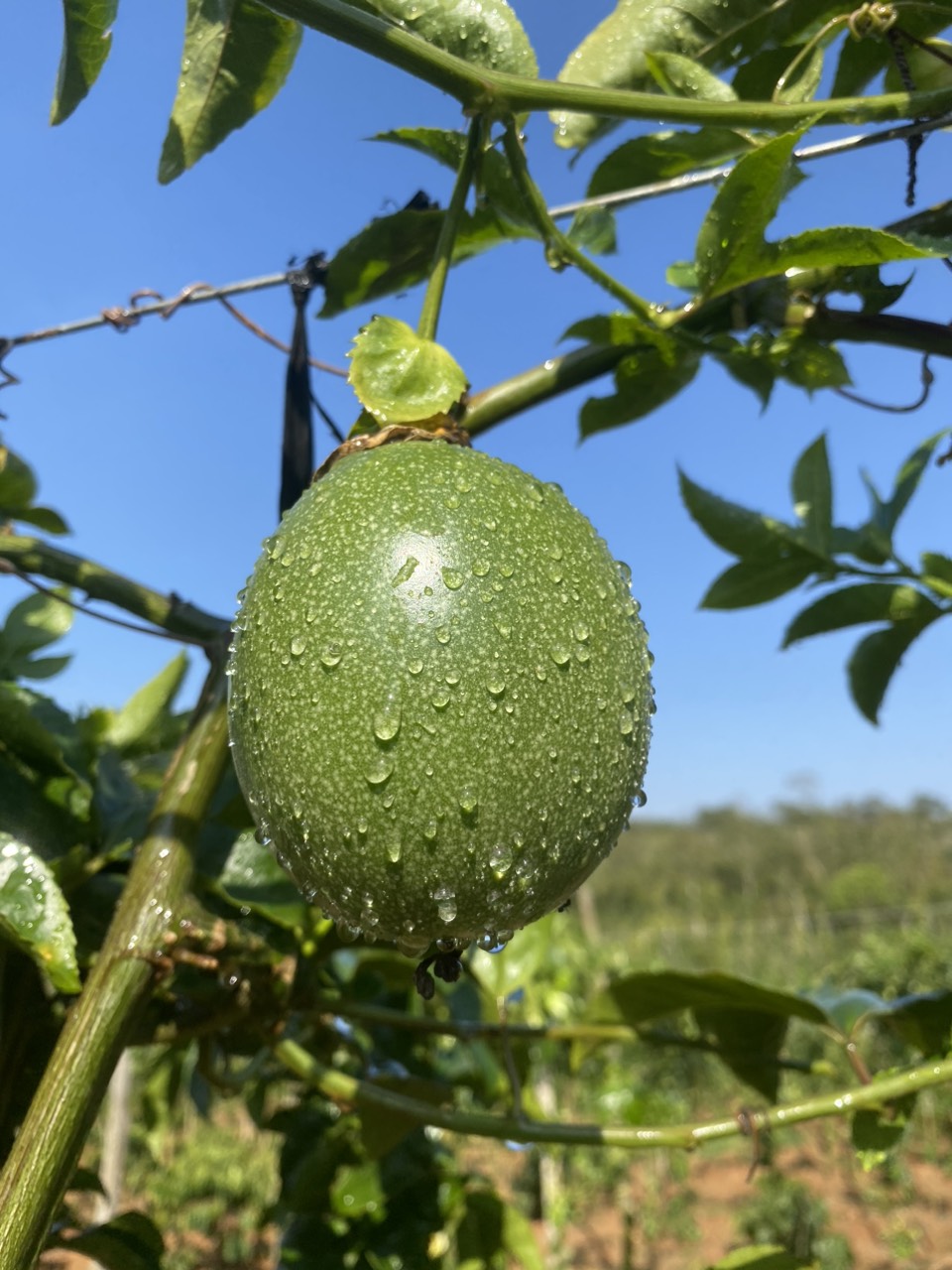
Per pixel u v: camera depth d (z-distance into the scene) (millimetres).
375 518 141
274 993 192
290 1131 309
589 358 223
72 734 214
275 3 158
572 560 146
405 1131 246
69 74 168
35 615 268
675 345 215
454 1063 337
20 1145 133
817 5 214
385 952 284
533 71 186
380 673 130
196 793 170
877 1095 201
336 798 131
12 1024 185
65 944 148
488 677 131
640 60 217
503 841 130
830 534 254
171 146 201
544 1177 1021
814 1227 1037
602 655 142
